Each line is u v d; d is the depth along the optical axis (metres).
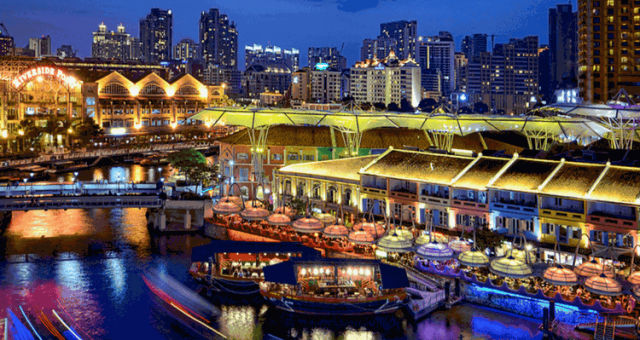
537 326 78.38
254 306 86.88
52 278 97.06
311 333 78.06
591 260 82.44
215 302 88.25
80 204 123.00
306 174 121.62
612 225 81.56
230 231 119.94
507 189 91.31
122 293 91.06
